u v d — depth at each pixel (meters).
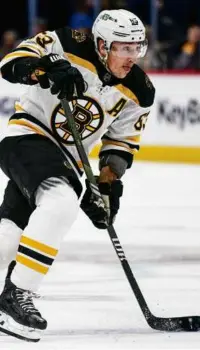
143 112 7.52
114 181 7.61
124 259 7.27
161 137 21.30
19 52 7.09
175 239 12.62
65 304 8.63
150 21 23.09
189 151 21.11
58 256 11.25
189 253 11.64
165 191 17.39
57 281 9.78
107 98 7.21
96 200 7.10
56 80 6.71
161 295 9.16
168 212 15.10
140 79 7.32
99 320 7.96
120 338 7.23
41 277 6.81
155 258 11.27
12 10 25.08
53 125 7.22
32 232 6.67
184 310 8.49
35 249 6.68
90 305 8.61
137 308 8.51
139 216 14.62
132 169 20.25
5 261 7.56
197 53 22.23
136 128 7.63
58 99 7.11
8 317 6.86
